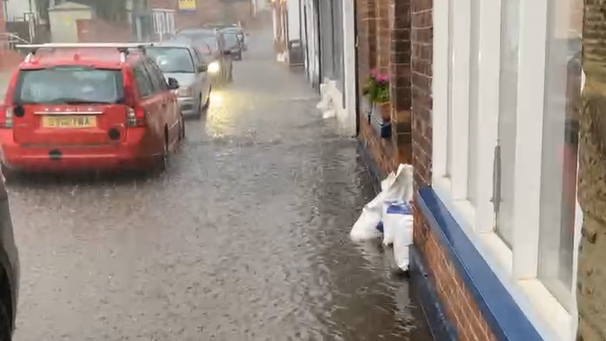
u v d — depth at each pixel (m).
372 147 9.09
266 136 12.77
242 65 36.25
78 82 9.03
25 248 6.60
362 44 10.17
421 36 5.04
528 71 2.92
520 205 3.02
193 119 15.45
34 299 5.40
